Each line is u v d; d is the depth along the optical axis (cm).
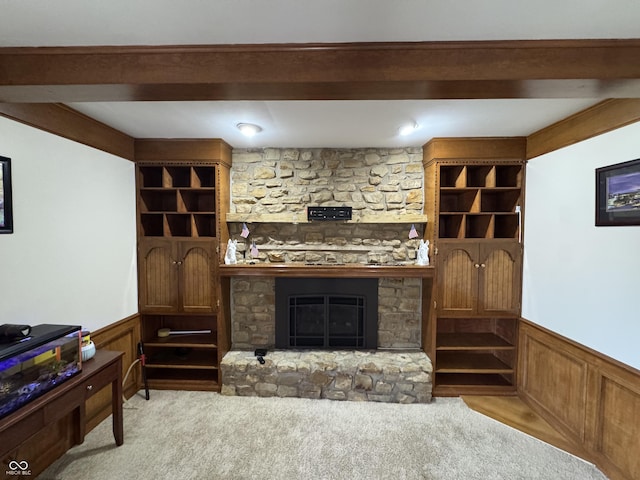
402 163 323
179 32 128
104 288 258
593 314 212
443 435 240
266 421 256
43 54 140
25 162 189
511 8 112
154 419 259
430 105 211
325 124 249
